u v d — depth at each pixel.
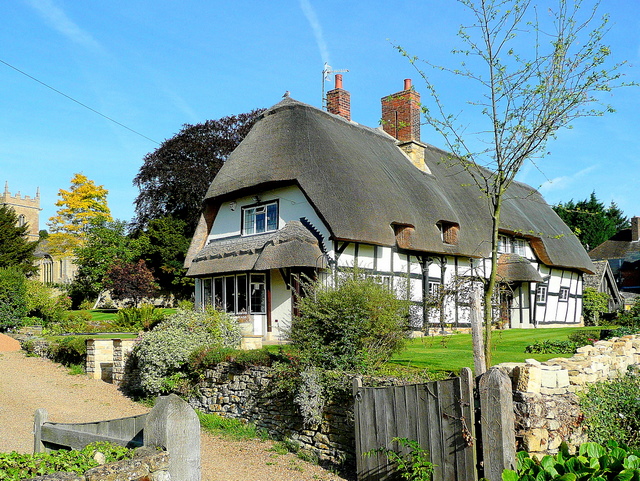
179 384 12.16
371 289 9.55
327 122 20.44
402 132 23.56
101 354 14.93
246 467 8.29
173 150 35.62
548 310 27.38
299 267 17.39
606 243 46.69
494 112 8.49
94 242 38.78
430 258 20.20
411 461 6.36
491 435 5.48
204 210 21.45
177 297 39.00
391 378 8.13
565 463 5.25
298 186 17.81
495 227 8.46
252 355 10.62
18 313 21.81
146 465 4.16
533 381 6.14
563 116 8.14
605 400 7.26
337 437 8.49
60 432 5.80
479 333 7.24
